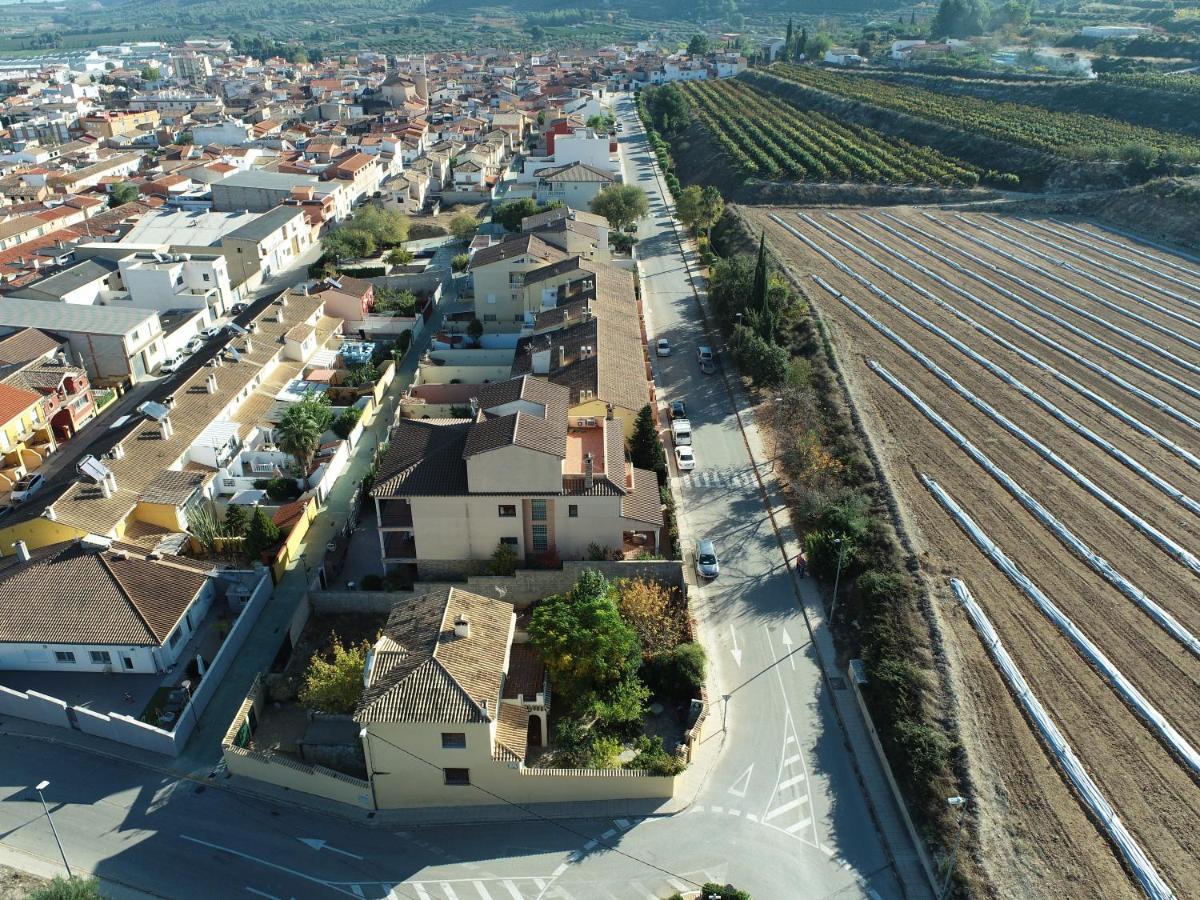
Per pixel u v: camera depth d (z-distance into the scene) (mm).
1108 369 84750
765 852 40969
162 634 51844
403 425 64562
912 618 51938
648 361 90375
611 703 46688
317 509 67500
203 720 49688
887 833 41656
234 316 108625
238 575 58469
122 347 91250
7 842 42156
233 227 129375
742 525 64500
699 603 56688
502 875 40344
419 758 43031
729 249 122562
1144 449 71125
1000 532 60688
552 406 62094
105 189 168000
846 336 92062
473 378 86250
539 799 44125
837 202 144750
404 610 48688
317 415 72312
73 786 45438
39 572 54000
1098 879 37812
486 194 161375
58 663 52688
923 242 122250
